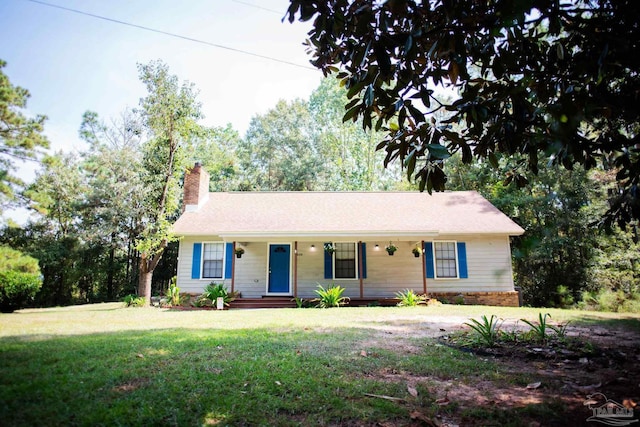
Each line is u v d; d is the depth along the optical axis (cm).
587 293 1495
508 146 272
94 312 1064
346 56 268
